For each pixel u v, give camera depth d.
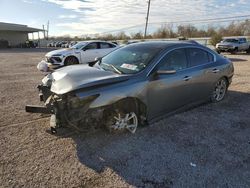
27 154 3.39
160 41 5.05
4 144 3.67
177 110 4.77
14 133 4.05
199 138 3.95
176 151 3.53
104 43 13.32
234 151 3.56
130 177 2.92
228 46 24.62
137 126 4.28
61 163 3.19
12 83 8.18
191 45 5.03
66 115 3.50
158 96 4.22
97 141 3.78
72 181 2.84
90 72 3.99
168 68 4.36
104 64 4.56
